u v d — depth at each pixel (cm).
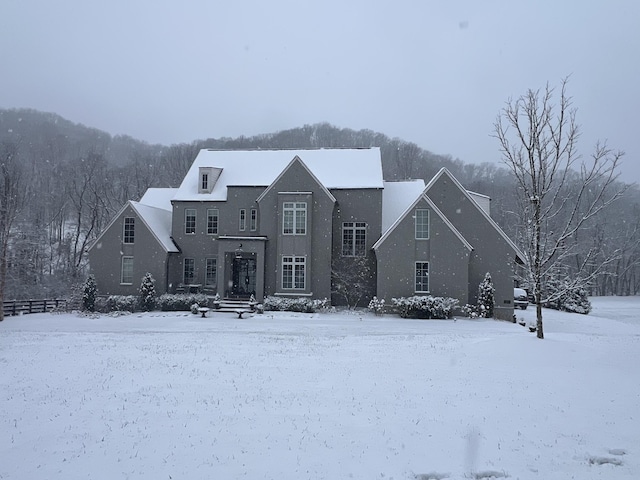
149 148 11325
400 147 9369
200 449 930
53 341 2088
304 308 3406
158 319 3084
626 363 1602
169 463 875
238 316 3173
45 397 1248
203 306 3569
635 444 970
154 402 1199
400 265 3366
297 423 1058
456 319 3172
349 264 3659
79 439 980
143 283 3575
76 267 5759
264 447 939
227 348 1903
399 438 984
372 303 3356
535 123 1952
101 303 3625
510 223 6781
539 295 1925
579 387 1333
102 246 3753
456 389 1310
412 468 862
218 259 3588
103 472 845
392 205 3869
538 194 1942
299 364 1603
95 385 1353
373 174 3791
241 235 3781
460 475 844
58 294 5038
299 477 827
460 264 3322
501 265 3400
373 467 865
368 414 1116
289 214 3588
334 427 1037
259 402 1197
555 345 1769
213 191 3919
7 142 7106
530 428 1045
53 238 6625
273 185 3628
